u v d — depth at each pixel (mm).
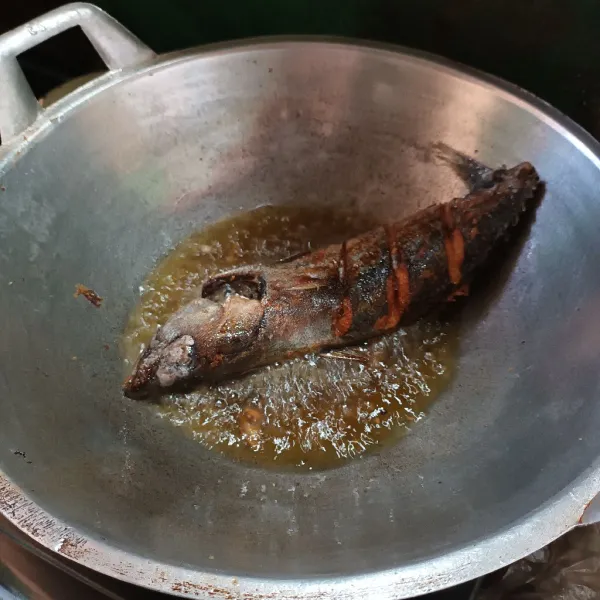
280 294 346
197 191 413
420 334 371
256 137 406
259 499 314
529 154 353
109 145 369
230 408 351
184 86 376
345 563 251
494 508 269
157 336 343
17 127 333
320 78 382
